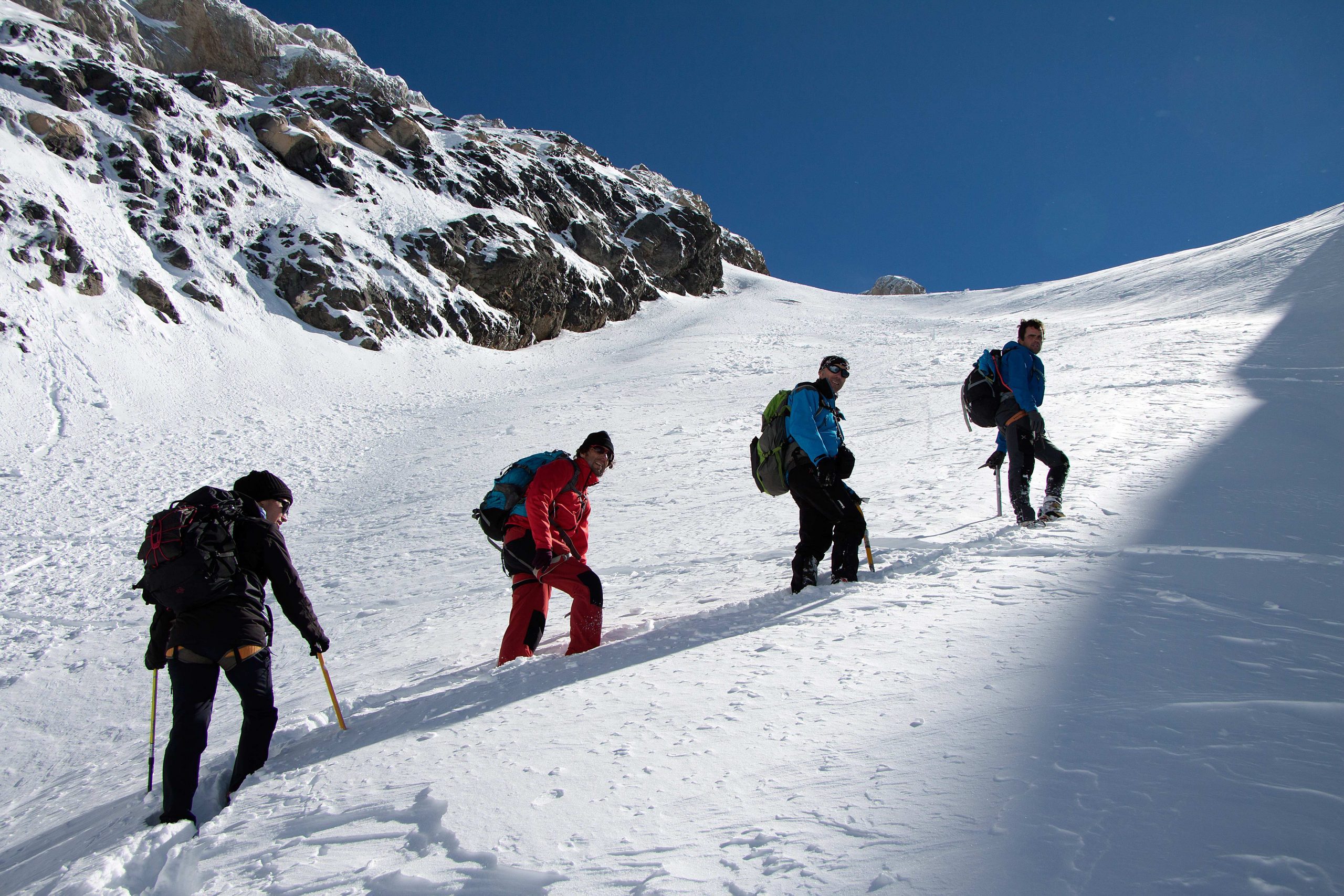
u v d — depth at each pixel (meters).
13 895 2.25
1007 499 5.85
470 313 36.44
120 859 2.28
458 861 1.64
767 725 2.08
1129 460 5.89
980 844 1.33
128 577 10.39
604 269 50.62
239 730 4.00
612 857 1.54
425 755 2.40
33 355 21.39
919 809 1.49
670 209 62.38
